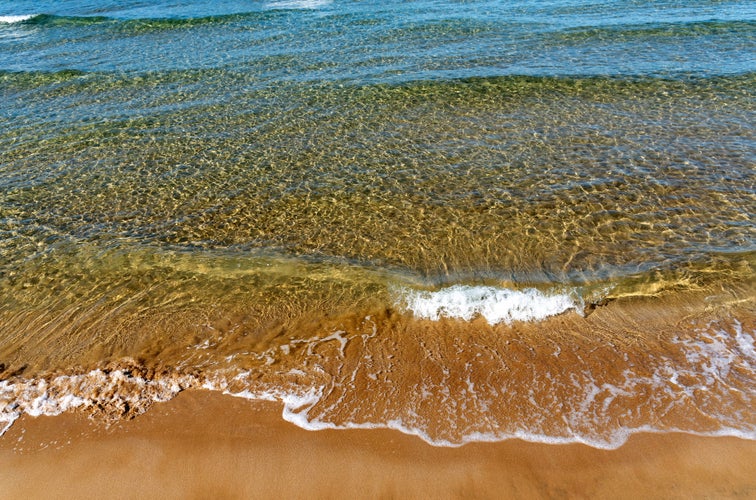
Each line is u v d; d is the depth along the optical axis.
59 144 11.86
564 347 6.08
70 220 9.10
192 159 11.11
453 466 4.82
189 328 6.62
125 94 14.76
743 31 17.50
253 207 9.35
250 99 14.10
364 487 4.70
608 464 4.75
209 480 4.82
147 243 8.44
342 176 10.25
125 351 6.28
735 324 6.27
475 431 5.12
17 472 4.94
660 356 5.88
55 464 5.00
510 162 10.45
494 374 5.76
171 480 4.84
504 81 14.44
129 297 7.21
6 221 9.06
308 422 5.31
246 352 6.22
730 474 4.62
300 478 4.80
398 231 8.51
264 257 8.02
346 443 5.08
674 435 4.97
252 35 20.19
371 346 6.23
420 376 5.77
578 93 13.50
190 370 5.98
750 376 5.56
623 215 8.59
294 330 6.54
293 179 10.20
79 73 16.44
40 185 10.21
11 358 6.21
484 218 8.71
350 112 13.09
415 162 10.64
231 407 5.51
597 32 18.27
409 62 16.34
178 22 22.52
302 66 16.42
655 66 14.93
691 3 21.81
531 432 5.08
